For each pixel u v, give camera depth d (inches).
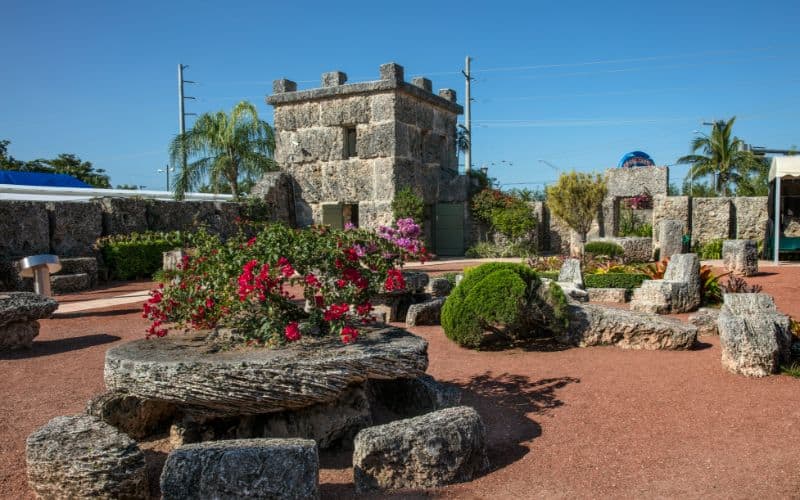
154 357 180.1
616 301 474.9
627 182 952.9
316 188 884.6
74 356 315.6
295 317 215.9
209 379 170.2
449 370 288.5
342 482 172.2
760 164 1300.4
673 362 286.2
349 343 197.5
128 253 642.2
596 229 969.5
